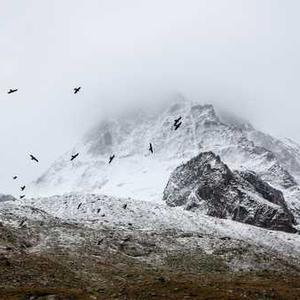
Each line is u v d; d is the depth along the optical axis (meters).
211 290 109.31
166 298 101.31
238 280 136.62
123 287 109.94
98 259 138.50
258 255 162.88
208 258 154.88
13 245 133.12
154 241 164.62
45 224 160.00
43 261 124.19
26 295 96.19
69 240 149.25
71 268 124.62
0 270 111.69
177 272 139.00
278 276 146.25
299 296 111.44
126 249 154.25
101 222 176.62
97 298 99.69
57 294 97.75
